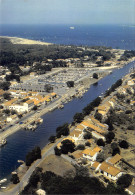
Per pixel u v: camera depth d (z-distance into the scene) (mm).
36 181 151500
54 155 191750
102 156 181625
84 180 140250
